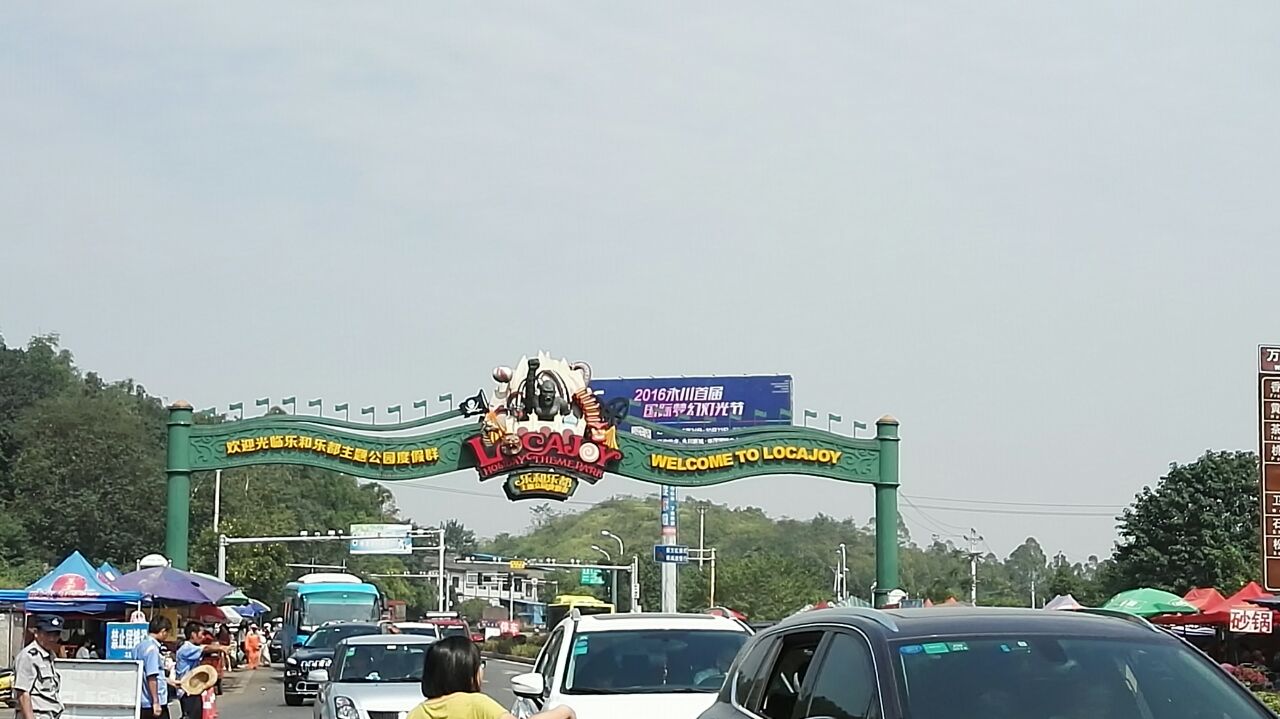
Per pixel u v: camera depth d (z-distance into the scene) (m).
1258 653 37.19
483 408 38.66
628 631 13.46
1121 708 6.77
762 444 39.78
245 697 39.53
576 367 38.97
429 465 38.56
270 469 135.25
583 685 12.93
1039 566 152.00
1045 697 6.82
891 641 7.23
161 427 114.81
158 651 22.41
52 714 17.67
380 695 19.11
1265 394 27.39
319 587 48.06
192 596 29.77
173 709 29.19
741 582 95.56
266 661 63.31
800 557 173.12
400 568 154.88
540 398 38.50
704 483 39.44
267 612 80.19
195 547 86.56
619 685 12.95
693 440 46.69
